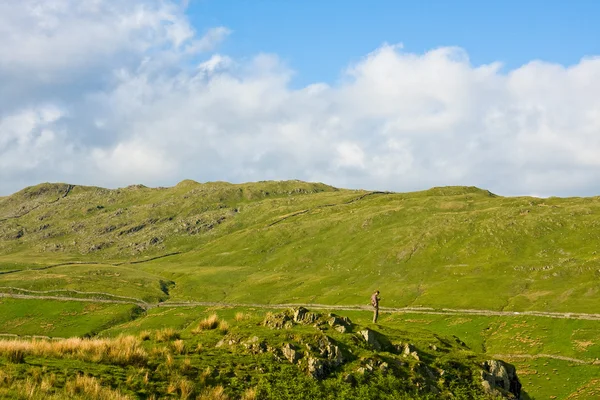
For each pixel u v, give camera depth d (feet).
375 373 92.73
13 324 501.15
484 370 106.73
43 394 64.69
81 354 84.58
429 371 100.12
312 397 82.64
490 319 422.41
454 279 562.25
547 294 461.78
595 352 319.27
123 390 71.87
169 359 84.48
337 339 103.81
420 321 445.78
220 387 77.92
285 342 97.14
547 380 293.43
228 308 543.39
